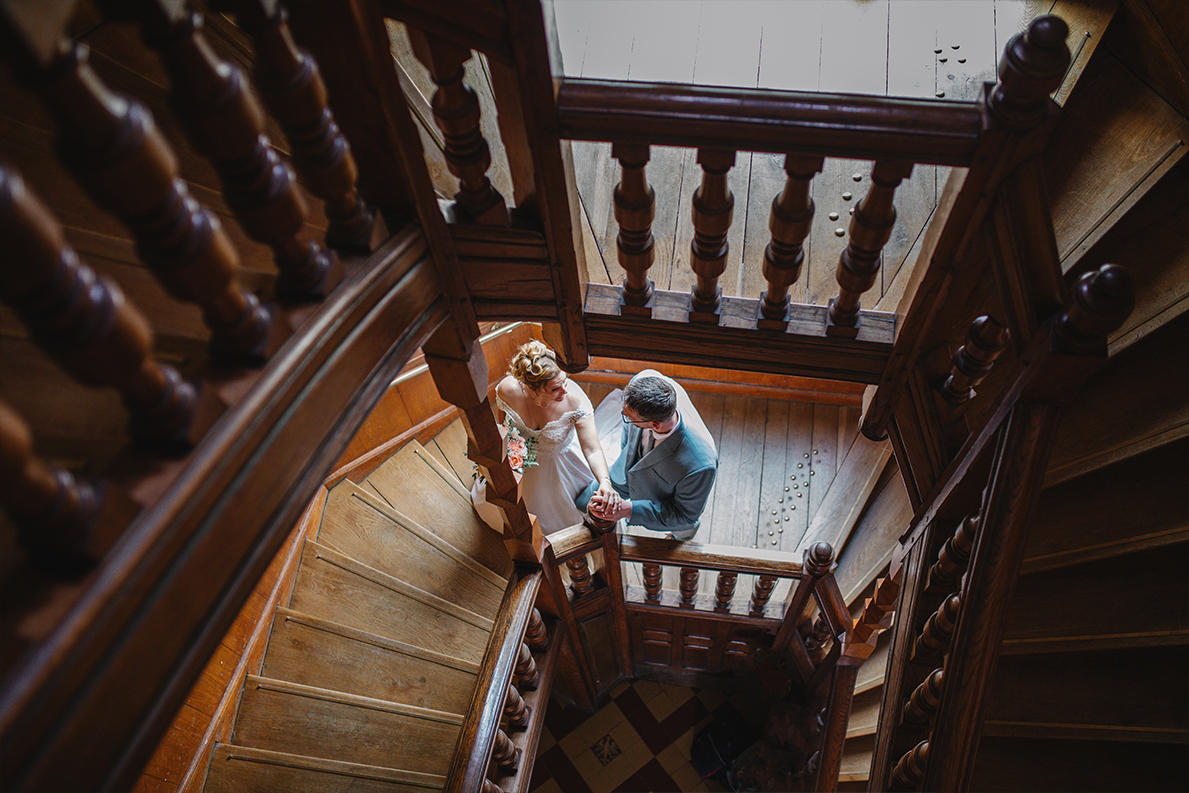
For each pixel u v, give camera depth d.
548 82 1.41
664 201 2.46
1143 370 2.21
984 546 1.70
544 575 3.11
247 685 2.57
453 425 3.90
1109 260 2.26
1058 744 2.60
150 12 0.77
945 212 1.60
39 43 0.61
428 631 3.08
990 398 2.49
